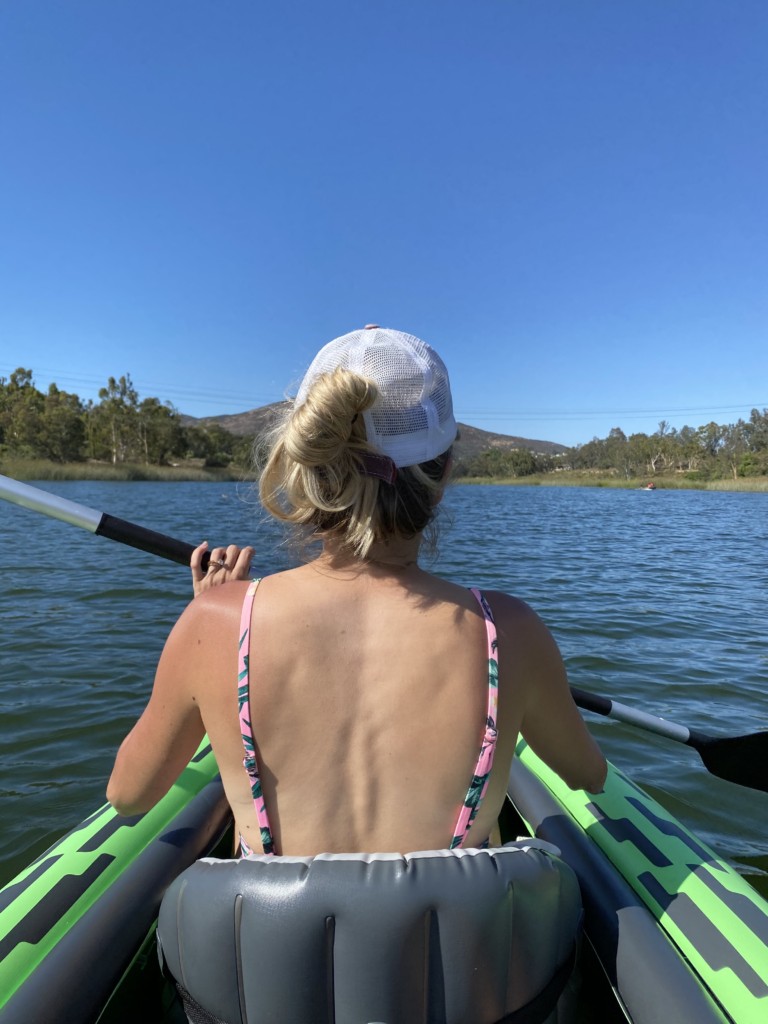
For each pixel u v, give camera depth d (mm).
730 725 3625
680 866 1340
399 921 790
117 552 9320
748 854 2473
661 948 1094
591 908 1234
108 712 3551
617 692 4082
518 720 952
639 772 3070
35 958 1103
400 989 802
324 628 894
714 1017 967
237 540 11891
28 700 3707
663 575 8773
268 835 890
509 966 843
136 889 1273
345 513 921
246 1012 838
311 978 805
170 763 1007
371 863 821
